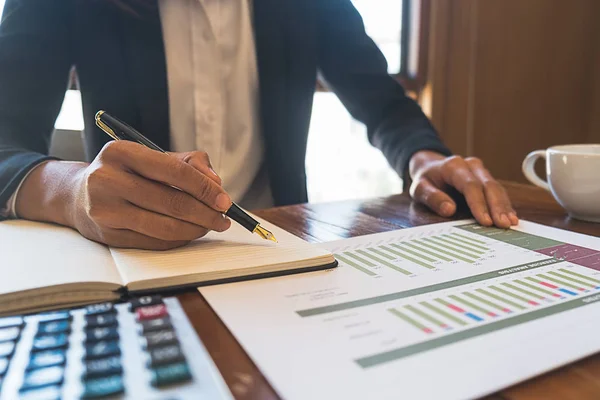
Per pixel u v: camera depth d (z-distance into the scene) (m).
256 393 0.22
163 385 0.22
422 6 1.49
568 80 1.78
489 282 0.37
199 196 0.41
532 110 1.72
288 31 0.90
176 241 0.42
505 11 1.59
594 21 1.79
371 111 0.95
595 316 0.30
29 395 0.21
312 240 0.50
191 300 0.34
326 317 0.30
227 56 0.88
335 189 1.56
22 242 0.43
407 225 0.57
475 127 1.62
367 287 0.36
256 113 0.91
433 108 1.53
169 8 0.83
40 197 0.51
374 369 0.24
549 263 0.41
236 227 0.52
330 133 1.51
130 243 0.42
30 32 0.72
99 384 0.21
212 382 0.22
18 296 0.31
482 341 0.27
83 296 0.33
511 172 1.74
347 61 0.97
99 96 0.82
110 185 0.40
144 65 0.82
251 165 0.93
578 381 0.24
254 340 0.27
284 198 0.92
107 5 0.80
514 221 0.56
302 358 0.25
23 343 0.25
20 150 0.58
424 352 0.26
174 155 0.46
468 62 1.55
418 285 0.36
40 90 0.72
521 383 0.23
